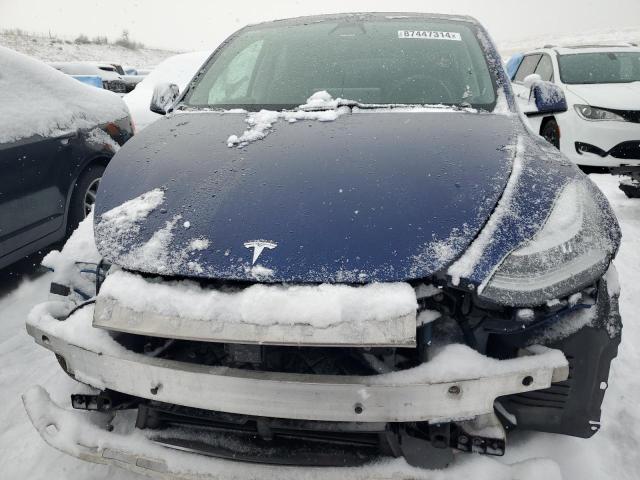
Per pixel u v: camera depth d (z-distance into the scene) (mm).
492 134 1766
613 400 1949
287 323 1159
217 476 1323
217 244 1329
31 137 2861
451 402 1194
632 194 4691
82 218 3322
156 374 1281
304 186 1479
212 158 1679
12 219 2717
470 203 1388
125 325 1248
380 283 1214
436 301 1312
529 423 1380
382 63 2346
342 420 1201
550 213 1372
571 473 1543
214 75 2531
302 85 2293
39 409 1523
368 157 1600
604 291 1360
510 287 1228
